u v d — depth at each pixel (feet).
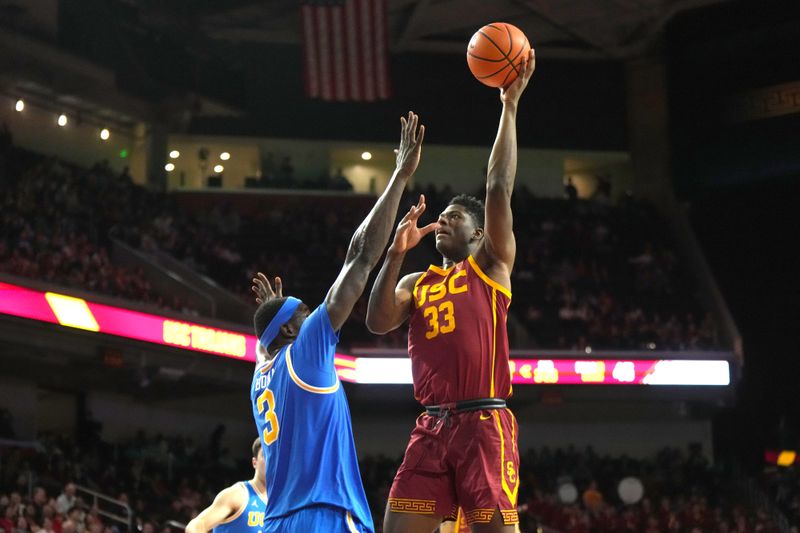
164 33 109.60
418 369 18.70
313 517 18.04
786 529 94.89
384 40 99.30
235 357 79.97
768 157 113.39
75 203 94.12
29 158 96.17
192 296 89.45
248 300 99.40
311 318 18.58
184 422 95.40
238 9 111.65
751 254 116.37
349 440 18.78
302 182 120.37
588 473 98.89
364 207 120.16
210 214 111.04
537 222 117.60
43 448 72.43
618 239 117.29
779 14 112.47
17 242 79.66
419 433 18.42
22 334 66.33
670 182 122.72
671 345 102.83
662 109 125.08
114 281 81.10
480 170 129.29
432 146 127.54
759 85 114.01
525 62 19.19
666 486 99.25
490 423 17.95
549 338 102.47
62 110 108.47
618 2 113.60
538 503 90.53
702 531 91.81
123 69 102.68
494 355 18.24
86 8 99.25
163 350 74.43
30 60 95.09
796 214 113.70
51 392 85.97
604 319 105.50
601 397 96.53
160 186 114.73
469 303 18.33
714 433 111.45
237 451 99.96
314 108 125.08
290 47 123.95
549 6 114.83
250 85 123.34
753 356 113.60
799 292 112.68
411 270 109.40
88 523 60.80
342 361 89.86
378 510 85.35
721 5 115.96
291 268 104.47
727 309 107.04
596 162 131.64
